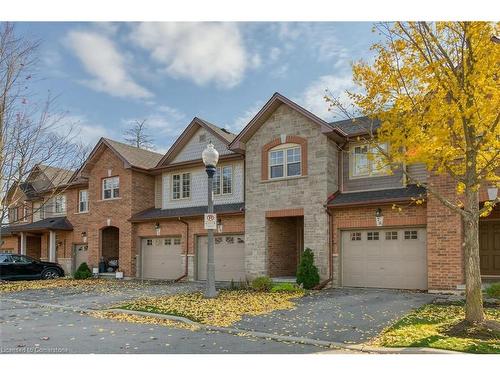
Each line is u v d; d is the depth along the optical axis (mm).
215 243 20203
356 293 14195
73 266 26203
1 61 11344
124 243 23000
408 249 15070
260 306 11781
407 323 9070
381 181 16547
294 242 19453
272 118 18156
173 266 21766
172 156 22859
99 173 24578
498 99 7738
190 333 8883
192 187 22031
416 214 14703
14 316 11219
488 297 12117
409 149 8711
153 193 24203
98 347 7695
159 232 22031
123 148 24547
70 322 10266
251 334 8648
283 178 17500
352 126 17953
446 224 13648
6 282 21219
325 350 7418
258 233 17938
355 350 7363
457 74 8250
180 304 12375
